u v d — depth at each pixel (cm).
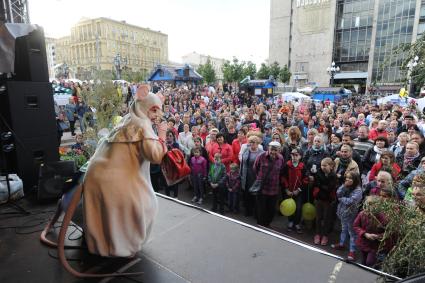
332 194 406
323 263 221
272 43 5453
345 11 4303
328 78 4691
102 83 482
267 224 455
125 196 183
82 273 200
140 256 227
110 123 479
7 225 276
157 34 7225
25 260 221
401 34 3634
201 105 1330
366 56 4209
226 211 531
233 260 224
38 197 324
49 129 379
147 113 192
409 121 568
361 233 309
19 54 362
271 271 212
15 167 362
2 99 347
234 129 679
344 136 482
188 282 200
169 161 183
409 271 192
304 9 4856
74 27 6119
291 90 3612
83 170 235
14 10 643
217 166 523
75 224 254
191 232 266
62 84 1368
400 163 442
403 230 208
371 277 205
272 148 431
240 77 3831
